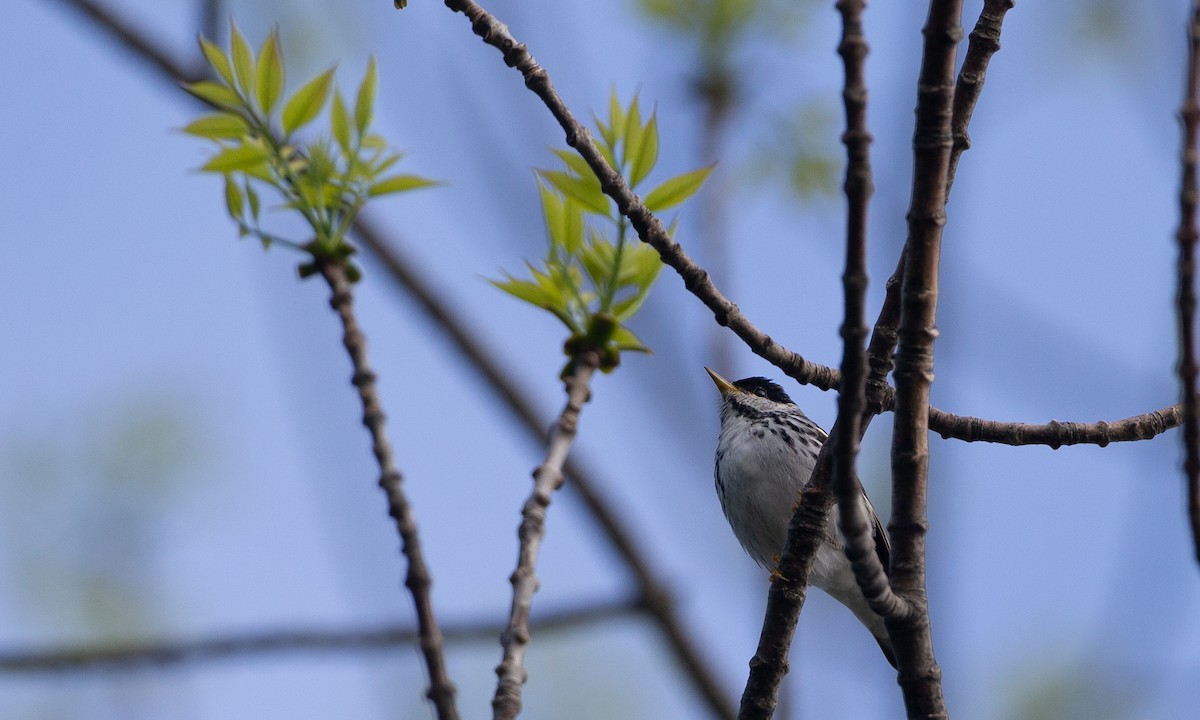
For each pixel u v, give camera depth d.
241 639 10.89
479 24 7.16
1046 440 7.73
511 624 6.93
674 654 13.41
